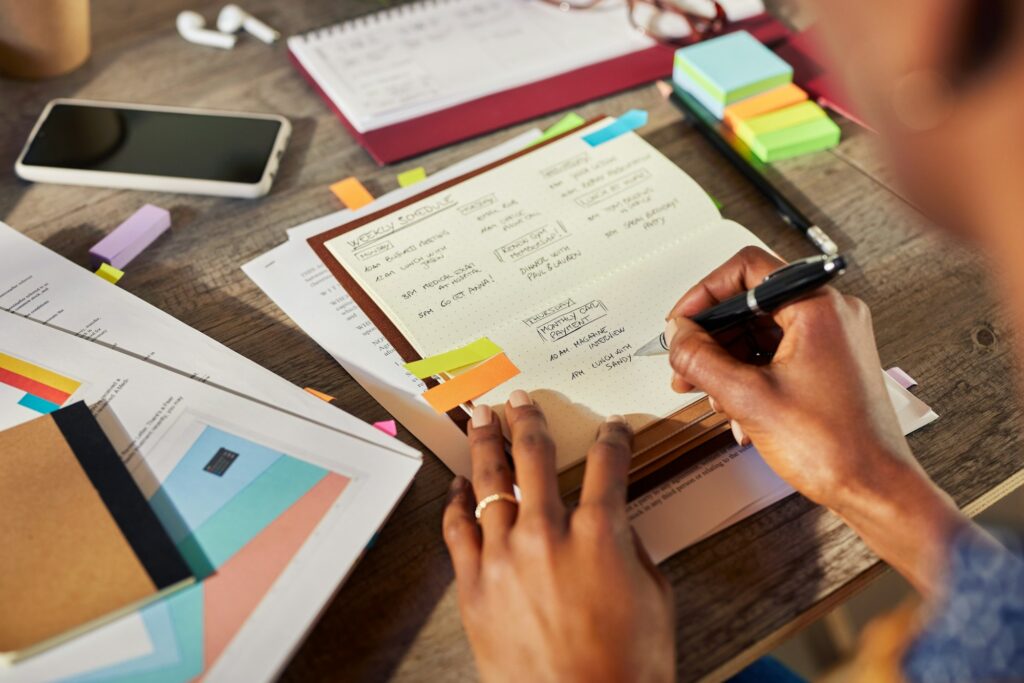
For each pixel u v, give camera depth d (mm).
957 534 494
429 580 567
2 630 500
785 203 795
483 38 972
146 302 710
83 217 794
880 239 780
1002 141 267
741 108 870
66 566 529
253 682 494
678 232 748
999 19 248
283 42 1000
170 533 552
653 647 493
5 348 655
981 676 431
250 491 575
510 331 675
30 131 877
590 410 627
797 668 1202
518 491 583
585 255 729
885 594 1230
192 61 970
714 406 616
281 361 688
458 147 872
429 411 654
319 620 548
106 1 1047
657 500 599
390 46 961
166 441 600
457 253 729
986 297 731
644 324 680
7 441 589
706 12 1000
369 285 707
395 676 527
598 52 959
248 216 806
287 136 875
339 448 603
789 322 591
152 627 513
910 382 673
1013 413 654
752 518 595
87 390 630
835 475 538
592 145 823
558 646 482
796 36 973
